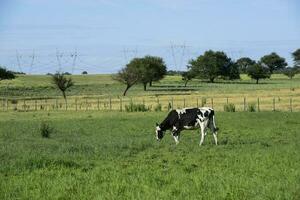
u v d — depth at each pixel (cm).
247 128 3541
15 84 15650
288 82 17550
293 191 1354
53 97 10562
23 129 3766
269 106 6197
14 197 1397
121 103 7375
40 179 1638
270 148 2411
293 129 3416
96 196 1380
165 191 1406
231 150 2342
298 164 1859
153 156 2188
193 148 2461
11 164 1941
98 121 4434
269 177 1598
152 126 3850
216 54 19000
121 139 2925
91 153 2288
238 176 1625
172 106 6700
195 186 1470
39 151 2373
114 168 1848
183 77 17488
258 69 17512
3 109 7050
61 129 3750
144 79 13075
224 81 19200
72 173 1758
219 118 4372
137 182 1552
